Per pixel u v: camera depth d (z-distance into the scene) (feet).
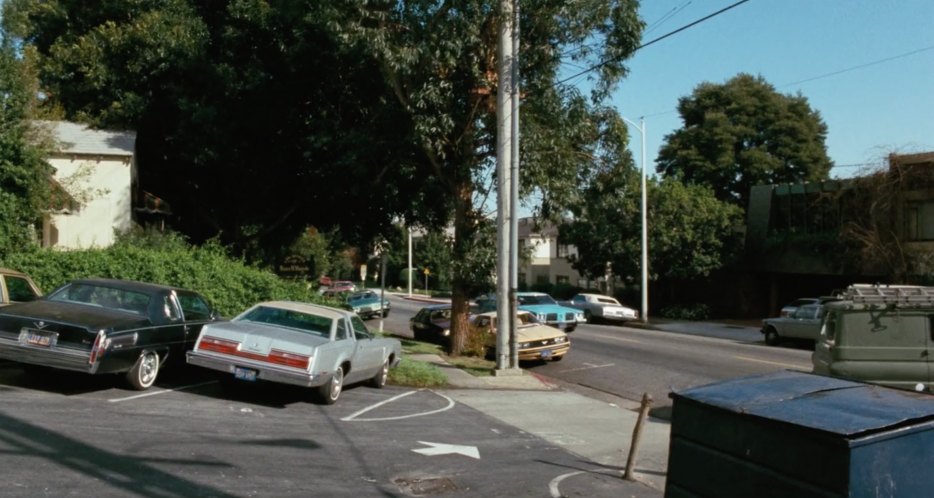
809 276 125.80
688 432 15.90
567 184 60.54
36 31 91.15
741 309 136.05
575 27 57.31
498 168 56.95
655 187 131.54
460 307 67.87
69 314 33.65
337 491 23.95
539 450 33.30
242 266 56.59
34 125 56.24
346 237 94.99
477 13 56.49
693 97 176.65
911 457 13.05
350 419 35.81
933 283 90.38
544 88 59.11
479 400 46.21
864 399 14.89
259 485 23.59
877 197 94.17
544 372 62.39
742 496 14.44
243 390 39.78
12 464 22.63
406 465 28.32
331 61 71.61
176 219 97.14
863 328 37.81
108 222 69.82
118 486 21.83
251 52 79.41
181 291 40.24
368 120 70.85
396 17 57.88
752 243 126.62
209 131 75.46
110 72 82.84
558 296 169.99
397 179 73.26
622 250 130.52
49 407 30.50
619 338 89.92
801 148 162.91
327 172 78.79
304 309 40.57
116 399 33.53
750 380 17.02
